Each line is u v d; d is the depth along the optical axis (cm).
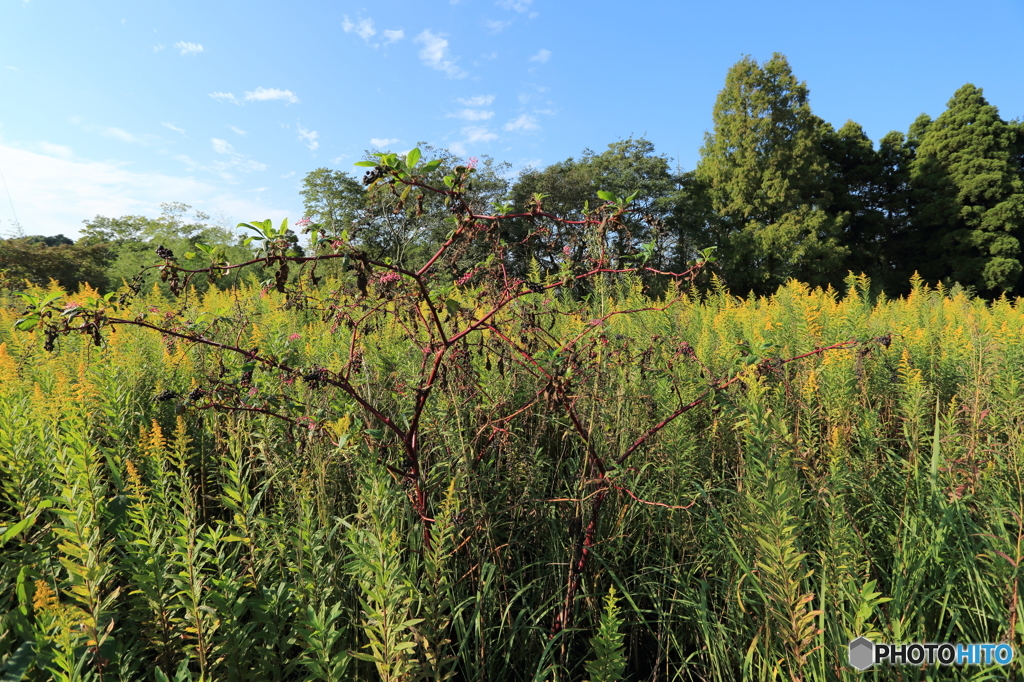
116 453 251
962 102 3142
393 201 185
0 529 184
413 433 200
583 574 236
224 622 173
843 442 267
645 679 232
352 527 195
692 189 3156
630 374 317
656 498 275
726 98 2914
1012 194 2872
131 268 2167
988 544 203
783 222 2712
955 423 282
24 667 150
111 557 190
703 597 216
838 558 187
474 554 231
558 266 230
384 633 156
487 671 209
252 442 254
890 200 3453
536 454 273
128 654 166
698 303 775
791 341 460
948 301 920
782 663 191
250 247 163
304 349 348
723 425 302
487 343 273
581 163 2978
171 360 325
